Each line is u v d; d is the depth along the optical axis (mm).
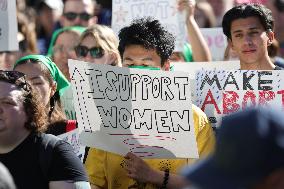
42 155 7848
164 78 8625
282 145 4102
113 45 12445
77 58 12555
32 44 15648
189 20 13391
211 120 9680
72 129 9820
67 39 14492
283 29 19047
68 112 10469
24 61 9969
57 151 7895
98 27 12555
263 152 4113
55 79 10141
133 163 8664
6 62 13930
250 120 4148
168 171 8711
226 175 4180
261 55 10414
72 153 7996
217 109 9648
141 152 8766
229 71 9625
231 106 9586
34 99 8062
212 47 15078
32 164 7844
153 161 8977
